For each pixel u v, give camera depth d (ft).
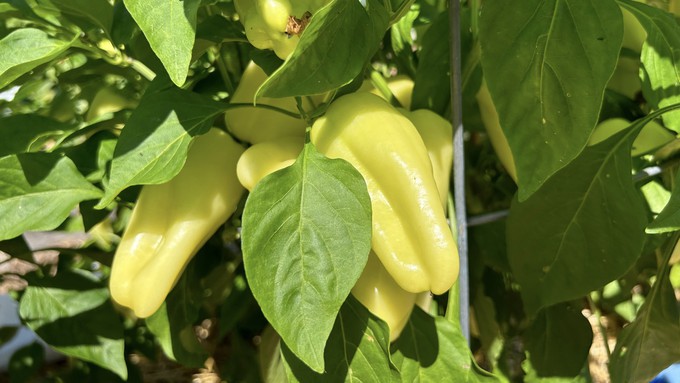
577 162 1.21
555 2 1.00
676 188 0.97
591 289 1.27
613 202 1.22
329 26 0.95
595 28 0.99
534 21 1.01
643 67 1.27
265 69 1.15
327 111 1.10
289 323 0.95
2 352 2.40
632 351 1.36
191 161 1.17
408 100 1.38
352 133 1.06
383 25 1.07
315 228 0.98
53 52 1.09
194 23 0.90
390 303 1.16
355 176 0.99
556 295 1.30
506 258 1.57
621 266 1.24
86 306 1.42
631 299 1.83
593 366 2.22
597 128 1.37
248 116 1.22
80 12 1.21
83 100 1.83
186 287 1.51
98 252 1.59
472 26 1.32
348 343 1.15
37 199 1.15
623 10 1.38
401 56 1.56
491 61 1.03
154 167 1.05
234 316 1.65
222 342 2.19
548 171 1.03
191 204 1.14
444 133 1.21
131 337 1.94
